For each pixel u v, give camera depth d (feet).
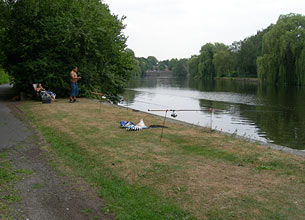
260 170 15.90
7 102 46.75
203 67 319.27
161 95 112.06
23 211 12.12
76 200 13.16
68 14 51.57
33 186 14.56
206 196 12.80
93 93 52.11
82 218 11.66
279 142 39.04
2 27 49.49
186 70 483.10
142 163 17.16
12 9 49.80
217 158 18.02
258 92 125.18
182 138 23.09
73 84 45.44
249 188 13.51
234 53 296.51
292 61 159.33
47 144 21.99
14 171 16.46
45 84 50.44
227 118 57.11
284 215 11.11
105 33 53.31
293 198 12.47
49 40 49.39
